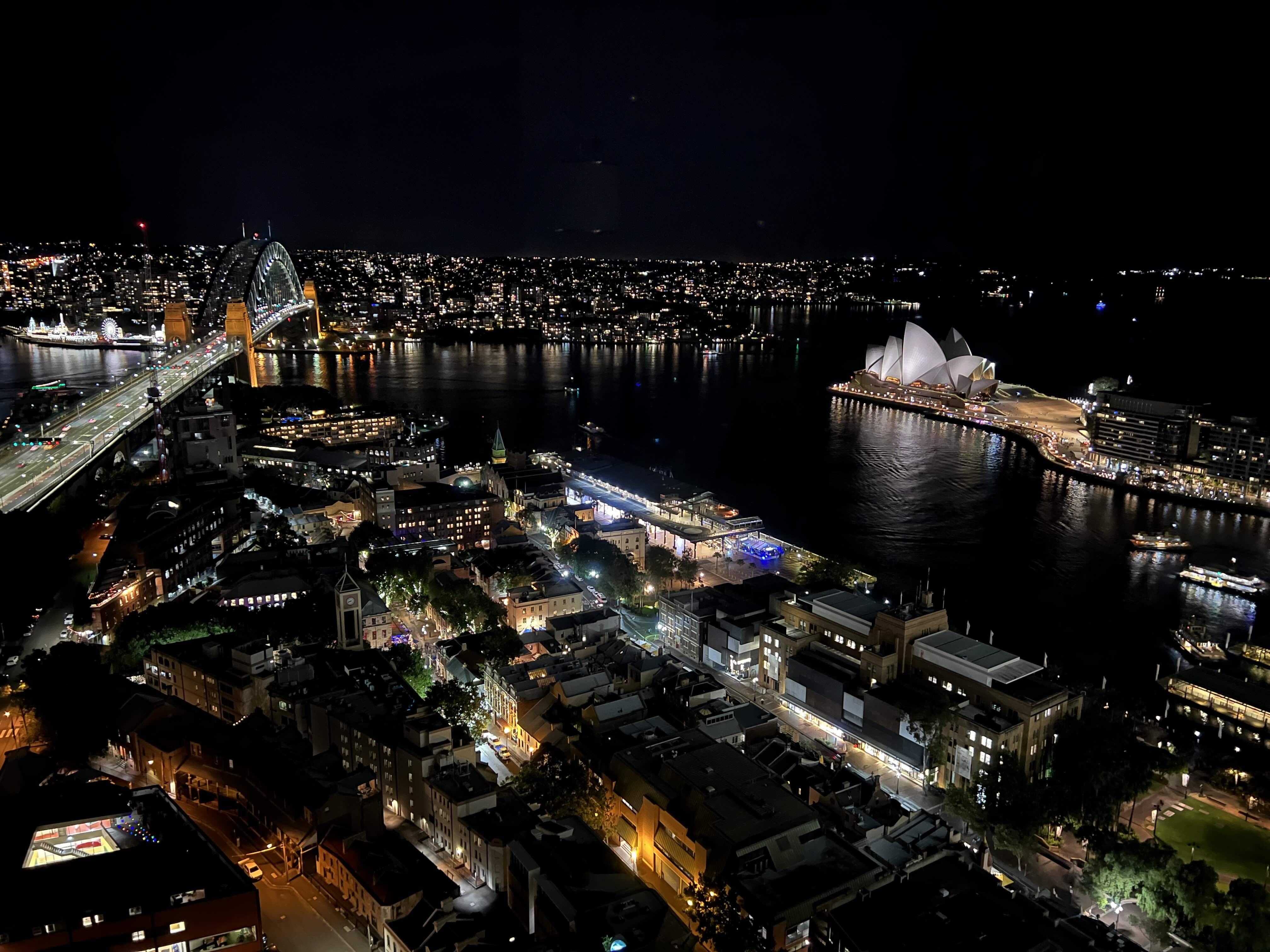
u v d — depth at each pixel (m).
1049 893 123.75
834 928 100.12
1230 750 166.00
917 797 150.62
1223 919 110.62
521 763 155.88
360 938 107.19
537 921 107.12
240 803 131.62
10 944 82.62
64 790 107.12
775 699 186.38
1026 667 157.75
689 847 120.94
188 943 88.75
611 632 193.75
